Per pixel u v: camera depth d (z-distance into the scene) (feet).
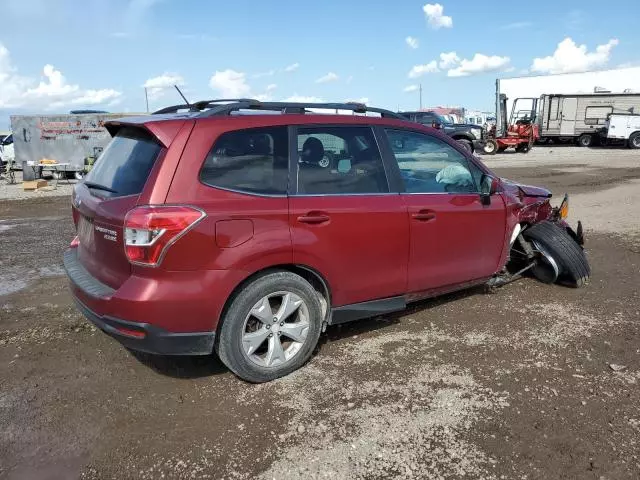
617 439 9.84
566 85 121.80
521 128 96.94
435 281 14.67
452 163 15.14
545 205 19.01
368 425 10.35
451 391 11.55
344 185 12.75
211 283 10.75
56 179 64.34
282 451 9.60
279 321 11.91
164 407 11.02
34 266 22.25
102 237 11.23
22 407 11.02
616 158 79.92
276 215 11.47
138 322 10.49
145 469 9.16
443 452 9.52
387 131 13.85
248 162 11.50
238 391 11.64
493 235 15.85
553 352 13.38
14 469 9.14
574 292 17.81
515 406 10.94
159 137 10.85
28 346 13.93
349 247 12.59
